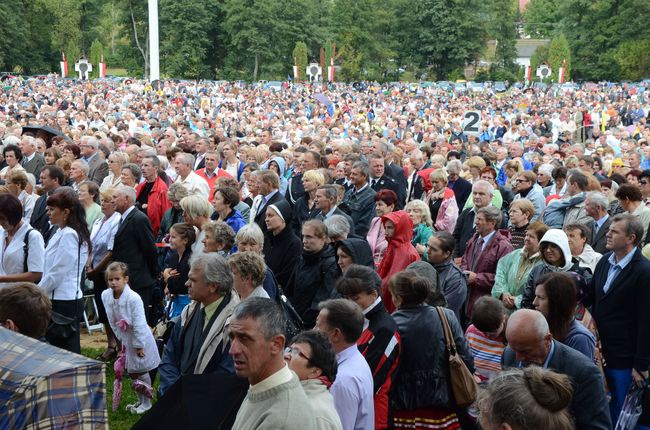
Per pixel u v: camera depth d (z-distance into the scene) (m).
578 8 91.19
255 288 5.66
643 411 5.77
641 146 20.67
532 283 6.45
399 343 5.15
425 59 93.75
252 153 13.12
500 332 5.80
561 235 6.40
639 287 5.96
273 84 75.38
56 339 6.87
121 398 7.61
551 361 4.40
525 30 121.25
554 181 12.08
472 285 7.83
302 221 9.76
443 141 18.81
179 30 87.75
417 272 5.46
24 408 3.14
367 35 89.62
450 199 10.44
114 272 7.13
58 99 49.06
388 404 5.11
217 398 3.75
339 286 5.18
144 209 10.27
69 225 7.10
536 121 34.12
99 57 89.00
